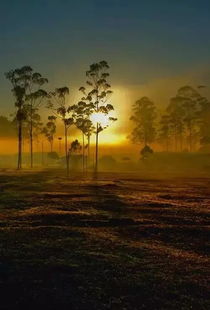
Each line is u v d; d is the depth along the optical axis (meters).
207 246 26.41
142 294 17.53
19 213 38.19
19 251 23.72
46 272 20.11
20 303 16.69
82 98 117.88
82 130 118.56
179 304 16.56
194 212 40.38
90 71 118.12
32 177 86.25
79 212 38.59
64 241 26.19
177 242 27.48
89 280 19.08
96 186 66.81
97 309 16.06
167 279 19.33
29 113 127.81
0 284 18.62
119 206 43.47
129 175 102.38
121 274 19.91
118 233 29.73
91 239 26.94
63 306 16.38
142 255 23.44
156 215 38.25
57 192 56.94
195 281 19.16
